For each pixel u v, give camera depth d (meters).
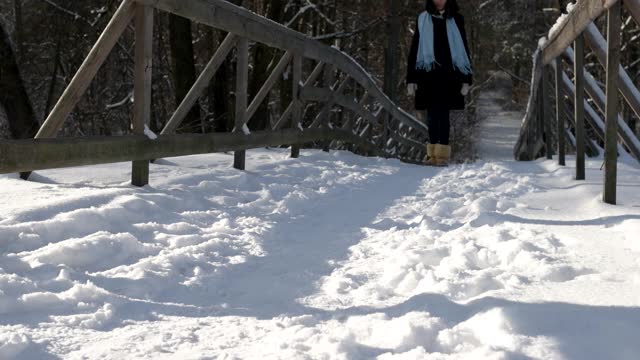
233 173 5.29
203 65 17.98
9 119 9.91
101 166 4.89
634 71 16.52
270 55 14.12
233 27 5.25
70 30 15.59
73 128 16.36
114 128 17.89
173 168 5.22
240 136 5.57
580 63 5.50
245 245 3.28
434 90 7.80
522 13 39.81
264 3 15.44
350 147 11.13
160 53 16.88
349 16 19.06
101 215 3.25
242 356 1.84
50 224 2.98
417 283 2.61
